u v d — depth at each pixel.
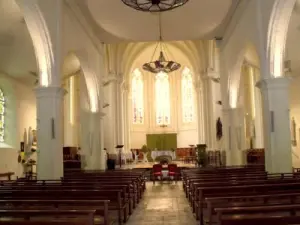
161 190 15.47
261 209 4.44
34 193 7.27
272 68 11.61
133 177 11.53
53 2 11.89
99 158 18.53
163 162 27.67
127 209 9.28
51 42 11.68
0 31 13.96
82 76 18.62
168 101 36.31
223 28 18.12
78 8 14.55
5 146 17.22
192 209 9.93
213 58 26.89
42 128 11.63
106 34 18.42
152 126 36.00
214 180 9.46
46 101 11.70
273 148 11.38
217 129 25.27
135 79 35.88
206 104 27.19
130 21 17.39
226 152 18.59
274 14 10.86
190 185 10.52
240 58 15.91
